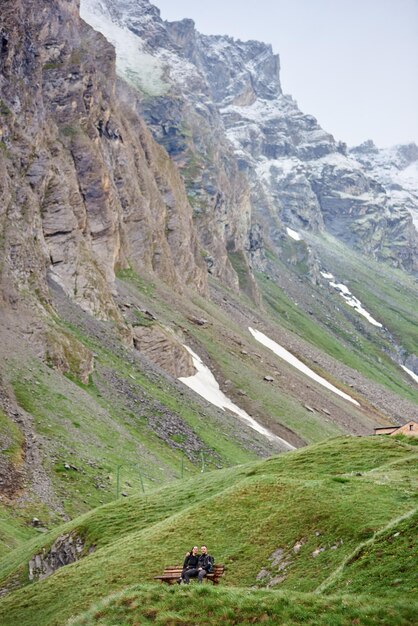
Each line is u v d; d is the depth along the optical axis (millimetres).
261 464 77625
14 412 120125
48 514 99812
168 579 46312
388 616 36719
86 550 68875
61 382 139500
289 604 38688
